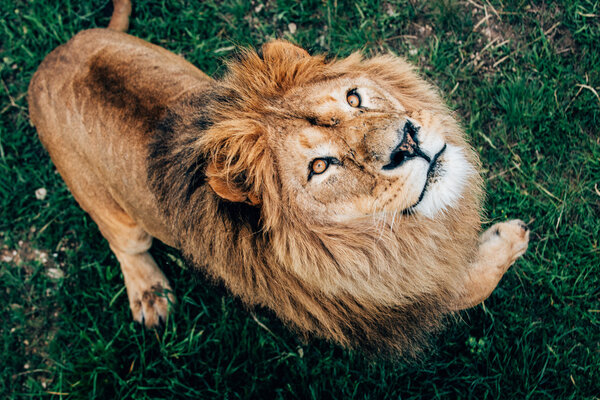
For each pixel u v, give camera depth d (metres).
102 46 2.93
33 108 3.07
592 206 3.46
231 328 3.45
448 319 3.22
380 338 2.58
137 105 2.71
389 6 3.91
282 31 3.99
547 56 3.66
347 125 1.93
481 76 3.76
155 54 3.01
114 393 3.43
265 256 2.20
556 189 3.47
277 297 2.33
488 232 3.13
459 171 2.14
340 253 2.19
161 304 3.53
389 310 2.45
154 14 4.09
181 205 2.26
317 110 2.00
